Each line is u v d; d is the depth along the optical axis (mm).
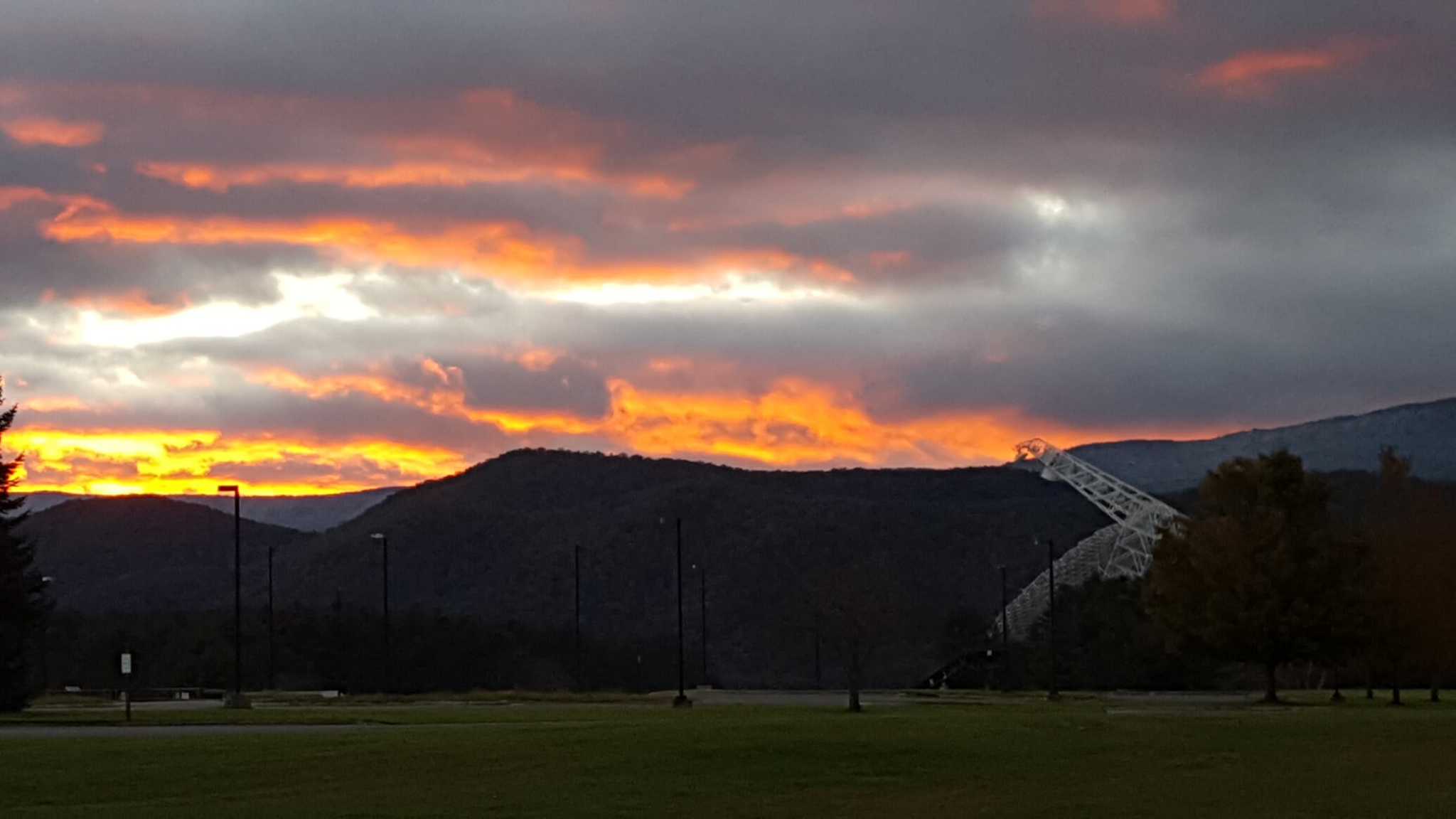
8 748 34656
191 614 140750
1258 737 39375
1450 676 91562
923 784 30719
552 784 29547
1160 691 97062
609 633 147500
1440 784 31516
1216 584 71188
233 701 66688
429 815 25828
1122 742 37906
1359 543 71000
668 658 131375
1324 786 31125
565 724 43250
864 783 30688
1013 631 118875
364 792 28656
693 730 38219
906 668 118688
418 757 32719
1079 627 112188
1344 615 68938
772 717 48625
